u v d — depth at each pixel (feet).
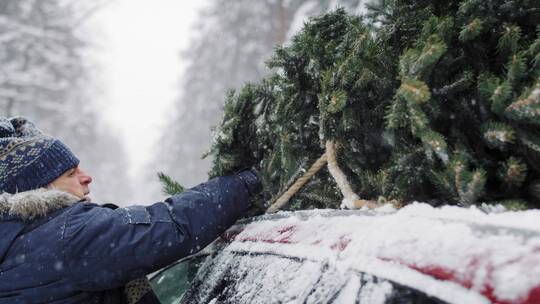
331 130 4.75
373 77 4.45
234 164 5.72
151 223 4.47
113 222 4.38
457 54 4.21
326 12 5.82
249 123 6.06
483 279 2.15
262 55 70.74
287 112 5.55
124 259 4.32
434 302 2.27
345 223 3.34
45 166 4.84
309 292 3.00
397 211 3.17
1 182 4.68
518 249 2.17
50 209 4.51
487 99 3.76
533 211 2.53
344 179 4.58
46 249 4.26
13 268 4.25
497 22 4.24
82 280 4.30
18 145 4.80
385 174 4.21
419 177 4.03
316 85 5.32
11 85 87.86
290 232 3.86
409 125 4.08
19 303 4.24
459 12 4.23
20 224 4.38
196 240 4.70
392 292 2.47
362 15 5.70
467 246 2.35
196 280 5.30
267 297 3.35
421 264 2.45
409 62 3.86
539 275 2.02
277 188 5.79
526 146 3.55
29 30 93.66
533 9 4.14
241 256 4.40
